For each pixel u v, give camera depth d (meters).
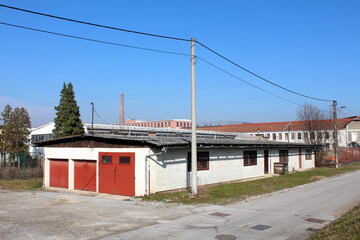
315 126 52.38
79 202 15.14
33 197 16.83
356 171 33.88
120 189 17.59
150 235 9.27
